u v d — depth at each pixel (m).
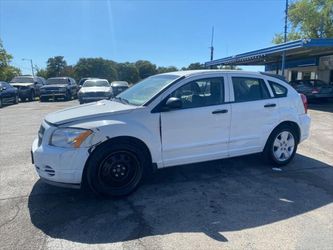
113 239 3.34
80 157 4.06
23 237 3.36
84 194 4.49
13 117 13.31
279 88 5.76
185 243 3.27
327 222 3.74
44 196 4.42
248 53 22.30
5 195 4.45
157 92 4.69
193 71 5.14
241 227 3.61
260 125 5.44
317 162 6.18
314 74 26.67
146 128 4.46
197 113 4.81
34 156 4.27
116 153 4.30
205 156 4.98
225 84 5.15
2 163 5.99
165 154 4.67
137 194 4.52
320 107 17.23
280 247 3.21
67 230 3.52
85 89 18.42
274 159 5.73
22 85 23.73
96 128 4.13
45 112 15.43
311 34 31.48
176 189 4.72
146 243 3.27
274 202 4.28
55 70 98.31
